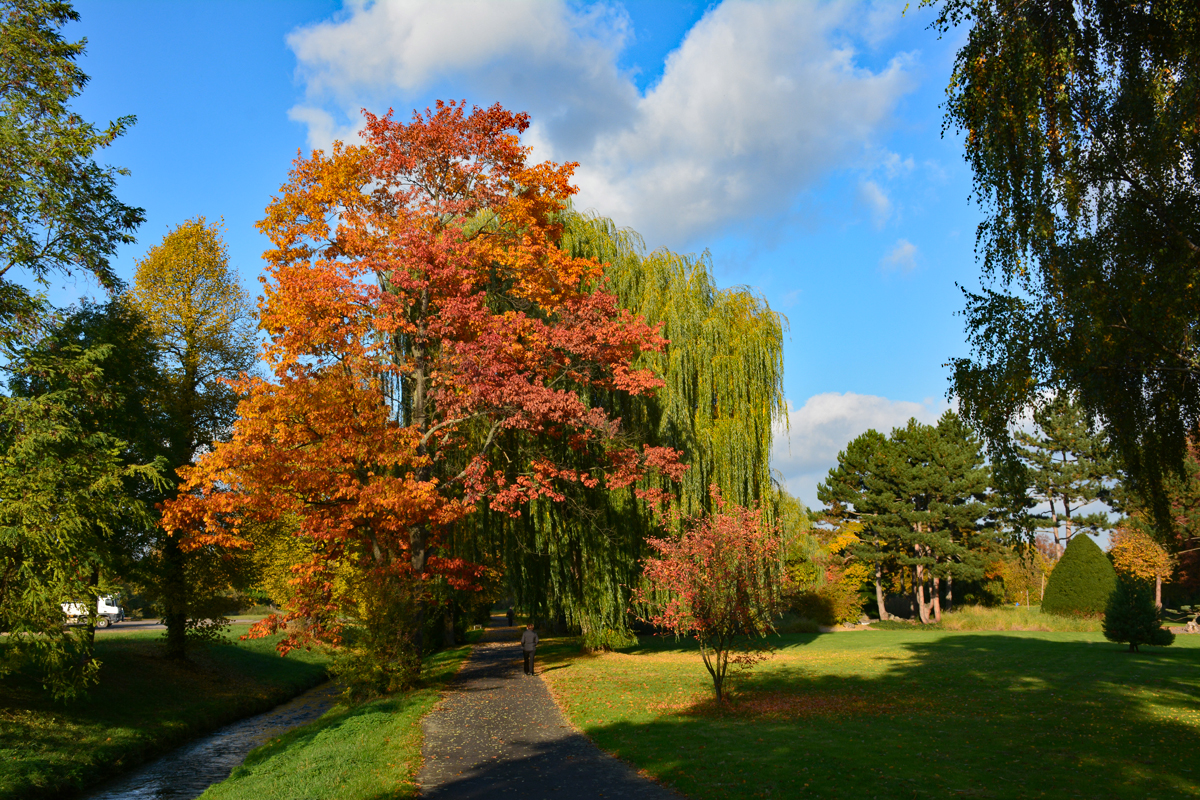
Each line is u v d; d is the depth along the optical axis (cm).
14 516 1366
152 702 1945
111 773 1481
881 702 1545
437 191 2108
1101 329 1056
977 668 2153
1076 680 1877
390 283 2038
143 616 5028
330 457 1764
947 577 4978
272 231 1952
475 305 1822
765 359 2545
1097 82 1109
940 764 982
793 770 944
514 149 2088
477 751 1124
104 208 1628
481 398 1784
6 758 1346
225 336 2636
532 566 2389
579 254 2473
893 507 5003
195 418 2548
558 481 2319
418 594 1875
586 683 1811
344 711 1625
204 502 1717
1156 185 1066
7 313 1484
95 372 1552
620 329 1931
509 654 2752
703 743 1113
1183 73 1050
